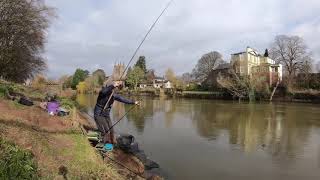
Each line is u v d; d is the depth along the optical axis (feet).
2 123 37.81
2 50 125.59
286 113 163.12
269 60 365.40
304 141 88.99
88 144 39.09
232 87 288.92
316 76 285.02
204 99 302.66
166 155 70.79
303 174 60.03
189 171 59.72
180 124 119.34
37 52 139.95
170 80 391.45
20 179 27.43
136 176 42.96
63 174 31.45
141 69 419.54
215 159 68.74
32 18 127.54
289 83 283.79
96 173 34.37
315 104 229.25
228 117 144.66
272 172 60.64
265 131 105.81
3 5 119.55
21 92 81.00
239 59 334.24
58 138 39.70
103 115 35.29
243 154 73.56
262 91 277.85
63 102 83.56
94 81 352.28
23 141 34.19
